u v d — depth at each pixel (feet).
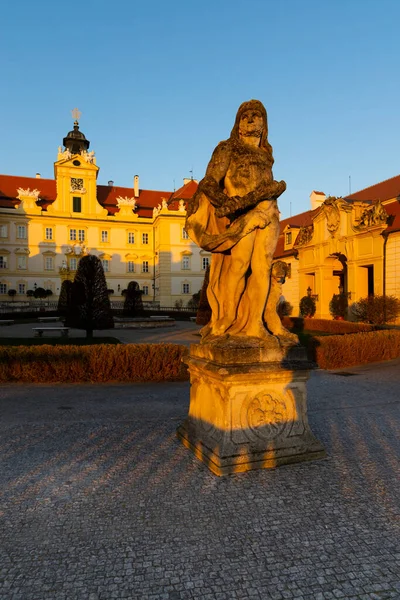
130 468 15.21
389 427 20.54
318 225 111.14
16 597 8.67
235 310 15.76
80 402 26.25
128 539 10.76
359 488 13.57
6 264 176.55
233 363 14.30
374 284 90.89
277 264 16.11
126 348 33.86
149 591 8.86
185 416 22.59
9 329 86.22
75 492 13.42
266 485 13.65
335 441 18.30
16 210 176.86
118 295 192.44
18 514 12.08
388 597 8.68
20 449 17.39
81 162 186.09
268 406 15.11
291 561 9.84
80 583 9.10
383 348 44.86
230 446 14.60
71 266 184.96
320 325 84.12
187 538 10.78
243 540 10.68
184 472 14.71
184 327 96.37
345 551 10.23
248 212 14.73
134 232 195.93
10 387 31.07
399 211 87.56
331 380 34.22
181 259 186.80
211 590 8.89
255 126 15.19
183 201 190.08
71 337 65.92
